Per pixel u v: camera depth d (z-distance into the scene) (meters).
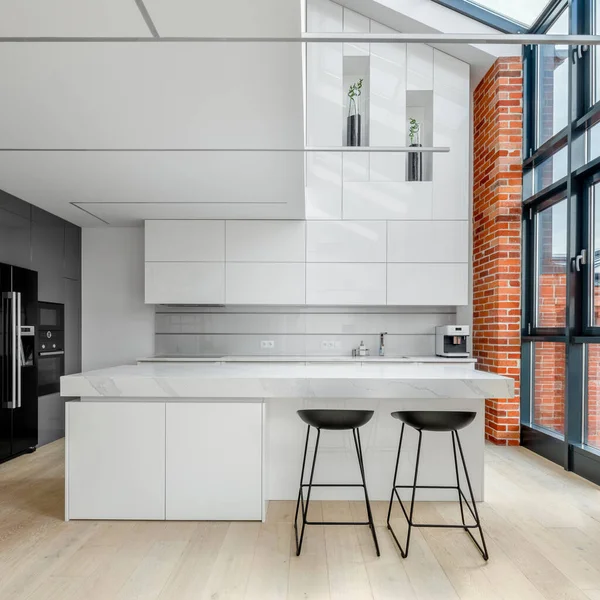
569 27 3.95
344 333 5.39
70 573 2.29
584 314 3.87
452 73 5.03
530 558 2.44
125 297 5.53
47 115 2.62
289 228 5.02
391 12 4.89
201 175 3.62
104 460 2.91
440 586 2.18
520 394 4.72
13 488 3.47
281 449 3.20
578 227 3.88
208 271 5.02
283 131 2.81
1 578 2.25
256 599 2.08
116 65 2.11
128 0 1.67
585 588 2.17
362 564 2.37
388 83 5.06
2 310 4.01
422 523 2.84
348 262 4.99
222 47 1.96
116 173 3.58
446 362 4.86
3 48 1.97
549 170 4.43
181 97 2.41
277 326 5.42
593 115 3.63
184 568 2.33
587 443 3.85
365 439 3.19
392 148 3.08
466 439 3.19
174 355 5.41
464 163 5.00
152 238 5.05
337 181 5.02
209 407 2.90
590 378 3.83
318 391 2.80
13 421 4.15
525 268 4.70
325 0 5.06
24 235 4.38
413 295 4.96
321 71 5.07
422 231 4.98
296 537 2.50
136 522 2.88
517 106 4.72
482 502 3.18
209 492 2.89
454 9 4.86
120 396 2.93
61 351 5.05
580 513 3.01
